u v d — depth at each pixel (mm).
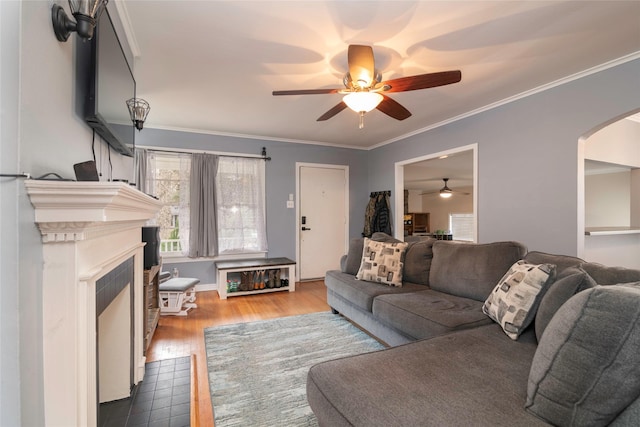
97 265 1130
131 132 1950
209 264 4398
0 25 739
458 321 1807
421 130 4344
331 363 1323
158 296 3102
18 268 764
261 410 1691
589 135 2658
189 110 3535
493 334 1606
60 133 1019
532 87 2924
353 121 3975
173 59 2393
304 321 3117
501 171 3256
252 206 4656
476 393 1079
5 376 748
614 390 771
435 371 1232
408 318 2033
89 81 1251
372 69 1983
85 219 896
